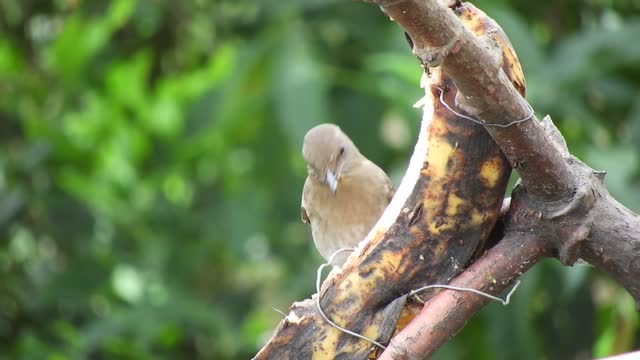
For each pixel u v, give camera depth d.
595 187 5.08
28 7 13.09
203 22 12.64
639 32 9.92
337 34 11.16
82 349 11.37
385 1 4.20
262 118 11.16
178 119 12.46
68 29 12.28
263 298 12.80
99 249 12.46
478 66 4.52
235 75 10.88
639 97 9.99
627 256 5.05
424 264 5.06
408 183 5.14
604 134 10.61
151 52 13.04
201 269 12.69
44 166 12.41
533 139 4.83
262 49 10.81
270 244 11.84
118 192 12.61
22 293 12.35
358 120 10.76
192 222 12.41
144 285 12.22
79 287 12.19
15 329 12.35
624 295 11.16
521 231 5.16
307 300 5.20
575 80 9.92
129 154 12.68
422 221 5.03
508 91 4.68
